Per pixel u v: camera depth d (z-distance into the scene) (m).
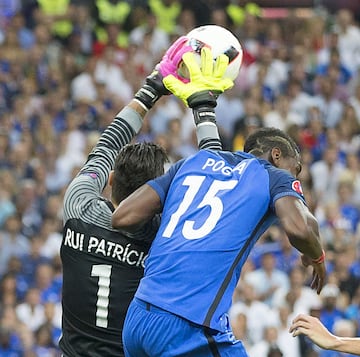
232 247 13.79
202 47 15.68
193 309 13.57
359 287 40.72
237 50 15.85
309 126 51.28
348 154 49.00
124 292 15.22
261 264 40.66
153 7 56.34
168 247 13.92
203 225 13.92
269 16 58.66
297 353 37.16
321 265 13.89
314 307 38.91
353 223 45.72
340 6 60.66
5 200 42.41
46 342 36.84
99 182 15.77
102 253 15.27
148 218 14.30
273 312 38.09
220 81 15.34
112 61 51.94
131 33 55.25
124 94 51.41
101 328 15.24
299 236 13.48
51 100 48.91
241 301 38.22
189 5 56.75
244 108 50.81
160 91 16.33
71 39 54.59
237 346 13.81
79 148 46.53
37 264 40.28
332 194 48.03
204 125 15.20
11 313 37.09
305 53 56.12
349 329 37.78
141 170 15.14
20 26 52.78
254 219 13.93
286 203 13.74
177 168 14.60
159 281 13.80
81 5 56.12
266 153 15.02
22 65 50.88
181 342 13.59
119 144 16.17
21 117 47.38
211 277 13.70
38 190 43.66
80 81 50.50
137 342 13.84
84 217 15.40
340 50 56.75
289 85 53.56
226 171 14.33
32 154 45.47
